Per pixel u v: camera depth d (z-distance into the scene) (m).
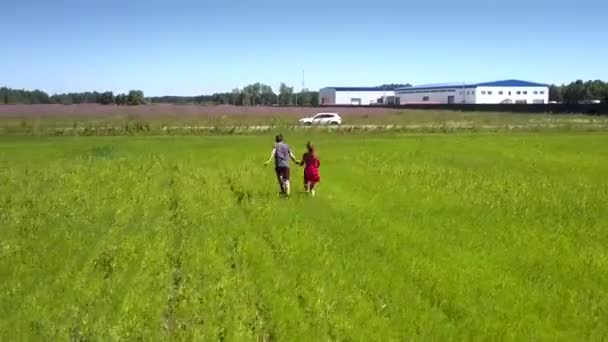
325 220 15.83
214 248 12.97
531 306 9.61
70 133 50.06
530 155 33.38
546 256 12.40
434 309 9.46
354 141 43.88
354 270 11.38
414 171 26.20
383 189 21.20
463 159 31.31
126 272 11.28
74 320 9.05
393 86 180.50
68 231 14.66
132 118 62.50
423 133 52.53
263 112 78.25
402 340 8.37
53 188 21.58
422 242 13.50
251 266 11.64
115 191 20.64
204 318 9.09
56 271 11.37
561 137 46.56
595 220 15.90
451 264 11.78
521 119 68.25
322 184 22.70
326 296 9.95
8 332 8.56
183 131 52.44
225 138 47.31
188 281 10.80
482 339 8.41
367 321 8.96
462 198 19.20
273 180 23.84
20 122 56.41
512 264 11.82
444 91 155.25
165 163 30.14
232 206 17.95
